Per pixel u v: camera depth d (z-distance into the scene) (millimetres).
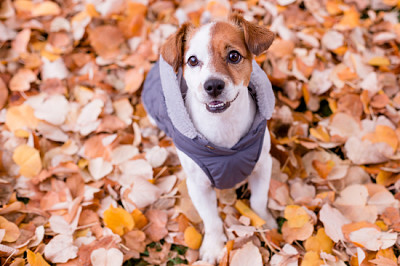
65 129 2859
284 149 2559
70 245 2182
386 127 2623
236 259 2061
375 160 2539
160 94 2289
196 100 1840
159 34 3461
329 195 2352
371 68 3121
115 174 2598
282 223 2381
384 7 3662
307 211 2248
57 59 3312
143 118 2969
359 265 1989
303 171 2568
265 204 2334
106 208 2430
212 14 3541
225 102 1714
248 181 2467
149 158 2643
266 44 1773
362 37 3342
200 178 2080
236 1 3783
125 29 3494
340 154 2709
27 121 2855
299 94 2992
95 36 3420
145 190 2424
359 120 2775
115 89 3201
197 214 2402
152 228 2322
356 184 2439
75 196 2494
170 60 1857
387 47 3359
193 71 1741
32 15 3619
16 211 2367
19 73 3156
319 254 2098
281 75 3039
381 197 2311
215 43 1691
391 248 2082
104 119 2896
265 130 2033
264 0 3729
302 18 3629
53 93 3082
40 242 2205
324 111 3021
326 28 3527
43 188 2529
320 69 3182
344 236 2141
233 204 2443
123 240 2240
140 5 3594
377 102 2861
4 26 3475
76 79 3207
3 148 2734
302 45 3404
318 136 2674
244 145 1923
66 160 2676
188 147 1931
